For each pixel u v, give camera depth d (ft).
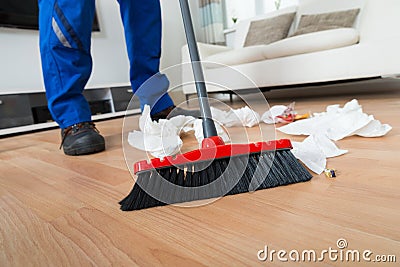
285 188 1.38
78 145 2.69
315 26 6.25
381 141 2.06
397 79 6.24
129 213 1.29
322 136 2.06
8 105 6.19
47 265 0.94
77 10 2.48
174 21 10.71
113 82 9.11
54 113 2.79
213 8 10.02
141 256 0.94
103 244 1.04
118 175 1.94
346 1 6.46
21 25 7.06
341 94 6.51
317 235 0.95
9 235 1.18
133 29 3.45
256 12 10.11
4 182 2.07
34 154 3.20
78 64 2.74
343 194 1.24
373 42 4.39
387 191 1.23
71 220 1.28
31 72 7.39
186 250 0.95
